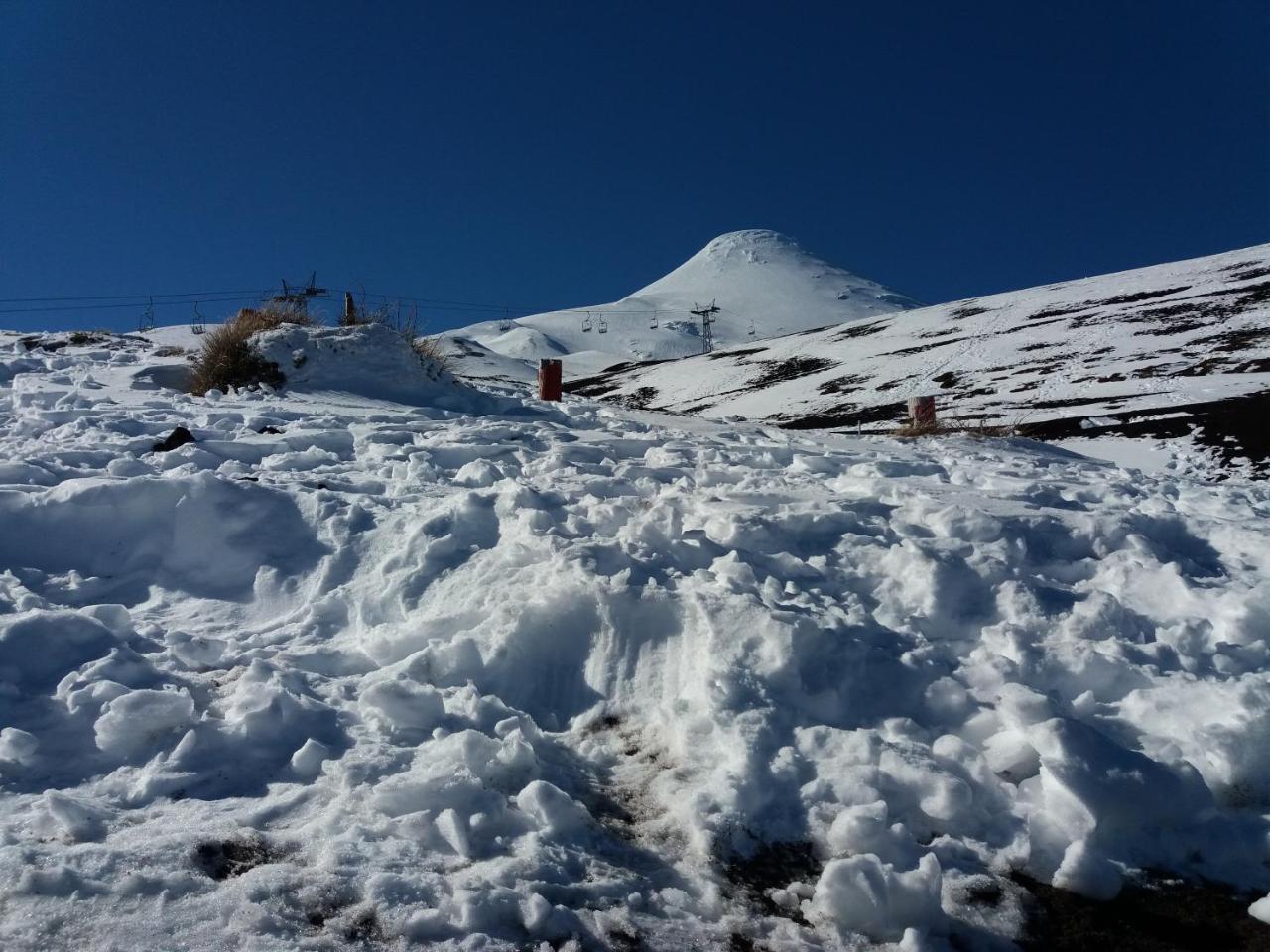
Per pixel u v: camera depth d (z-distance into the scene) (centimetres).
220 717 372
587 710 410
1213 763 366
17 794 321
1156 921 304
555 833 320
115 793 327
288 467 688
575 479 670
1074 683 419
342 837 301
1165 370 3694
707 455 855
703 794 336
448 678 418
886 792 346
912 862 318
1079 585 533
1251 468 2066
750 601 424
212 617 481
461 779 330
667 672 415
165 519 538
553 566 472
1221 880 325
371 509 571
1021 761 364
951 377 4641
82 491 532
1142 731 390
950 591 484
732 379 6325
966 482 854
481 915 272
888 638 438
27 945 246
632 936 278
